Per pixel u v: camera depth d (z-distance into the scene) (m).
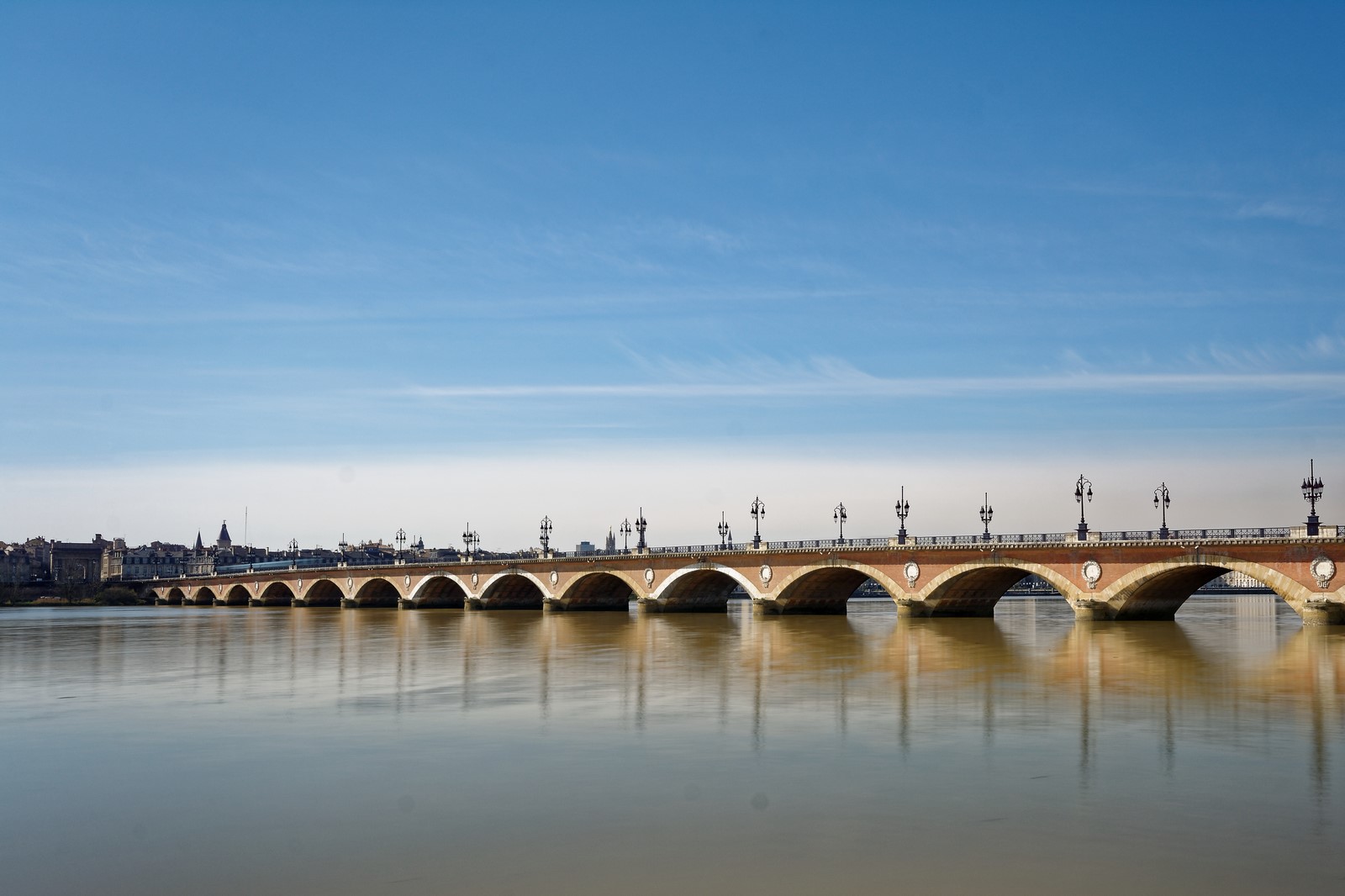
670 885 22.28
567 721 41.50
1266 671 56.09
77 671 65.12
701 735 37.91
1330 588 76.81
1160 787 29.73
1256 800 28.28
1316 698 45.91
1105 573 91.38
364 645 86.38
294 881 22.86
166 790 30.66
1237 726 39.00
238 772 32.91
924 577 105.00
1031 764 32.72
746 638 87.19
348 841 25.50
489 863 23.77
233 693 52.03
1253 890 21.70
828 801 28.47
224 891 22.36
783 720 41.09
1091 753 34.28
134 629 120.75
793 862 23.58
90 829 26.86
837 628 101.00
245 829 26.66
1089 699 46.00
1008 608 175.50
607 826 26.36
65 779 32.19
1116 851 24.17
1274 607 167.25
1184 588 96.69
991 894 21.59
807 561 116.94
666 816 27.16
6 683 58.66
